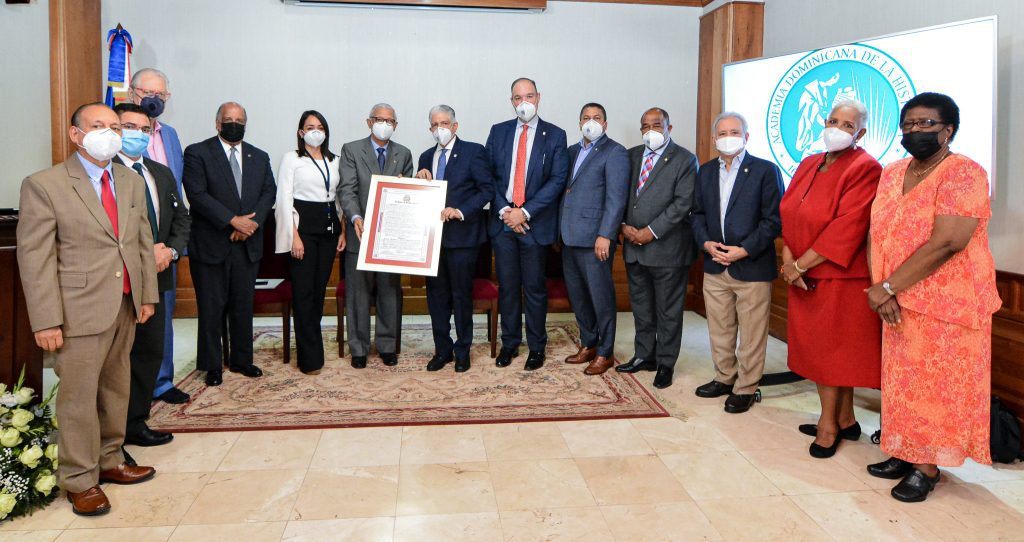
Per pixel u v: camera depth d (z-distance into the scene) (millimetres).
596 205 3682
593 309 4012
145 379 2730
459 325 3871
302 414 3141
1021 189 2932
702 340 4770
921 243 2260
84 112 2090
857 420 3156
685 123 5797
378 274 3936
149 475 2443
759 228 3125
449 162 3756
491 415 3139
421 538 2061
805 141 3896
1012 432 2611
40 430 2316
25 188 2043
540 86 5645
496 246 3859
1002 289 2924
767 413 3211
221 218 3375
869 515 2221
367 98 5512
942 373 2273
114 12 5188
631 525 2146
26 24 4559
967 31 3016
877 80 3453
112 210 2209
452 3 5414
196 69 5324
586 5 5621
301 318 3750
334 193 3789
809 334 2693
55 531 2088
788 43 4941
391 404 3293
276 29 5383
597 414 3160
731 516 2207
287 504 2270
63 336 2105
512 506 2266
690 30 5730
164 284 2707
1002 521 2180
